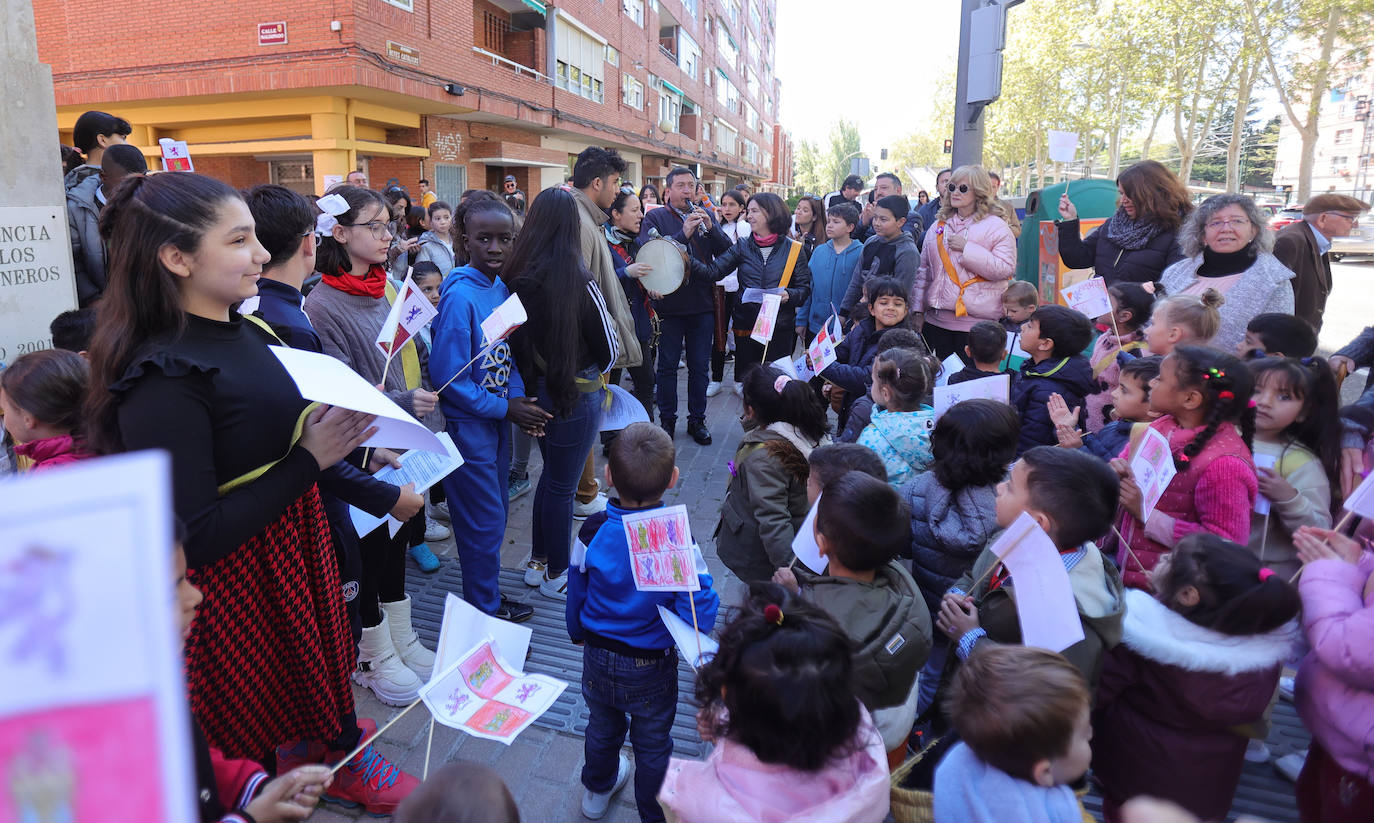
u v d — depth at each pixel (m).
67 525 0.51
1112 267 4.99
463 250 3.59
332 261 3.04
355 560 2.78
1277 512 2.87
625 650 2.37
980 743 1.58
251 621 1.96
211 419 1.72
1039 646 1.93
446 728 2.98
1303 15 22.77
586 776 2.54
